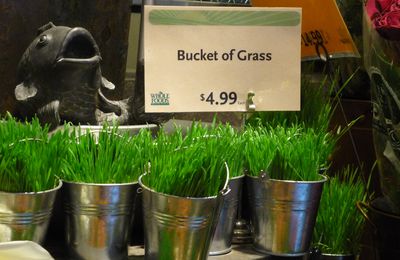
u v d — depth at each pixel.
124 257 0.66
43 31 0.78
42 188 0.61
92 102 0.76
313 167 0.73
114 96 0.95
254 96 0.80
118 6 0.92
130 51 1.37
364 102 1.07
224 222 0.72
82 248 0.64
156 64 0.76
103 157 0.64
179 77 0.77
